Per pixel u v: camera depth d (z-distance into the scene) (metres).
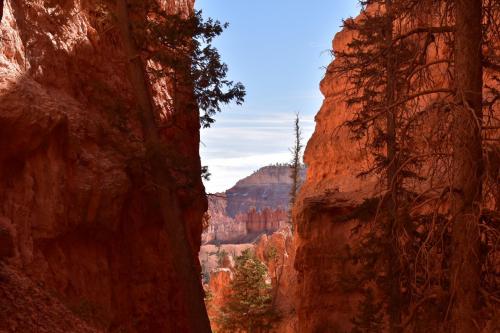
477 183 8.62
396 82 10.30
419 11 9.49
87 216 16.31
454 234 8.87
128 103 19.64
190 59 18.52
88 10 19.72
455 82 9.04
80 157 16.41
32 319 11.21
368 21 16.89
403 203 10.49
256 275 48.28
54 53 17.31
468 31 8.96
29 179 14.55
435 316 9.46
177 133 23.77
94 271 16.50
